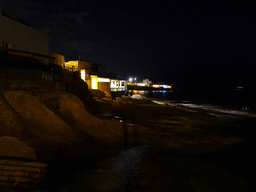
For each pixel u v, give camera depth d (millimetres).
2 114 7594
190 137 11914
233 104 42312
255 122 19062
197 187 6078
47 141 8188
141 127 12289
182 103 43969
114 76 45969
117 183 6133
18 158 6340
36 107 9172
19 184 5703
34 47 19219
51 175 6281
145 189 5848
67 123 10461
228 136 12750
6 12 16312
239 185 6305
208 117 20688
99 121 11508
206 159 8539
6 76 8664
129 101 31234
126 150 9219
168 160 8211
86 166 7227
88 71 32312
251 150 9891
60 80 13188
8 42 15688
